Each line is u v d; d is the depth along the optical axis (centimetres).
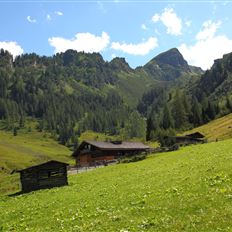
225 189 2703
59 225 2761
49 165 6625
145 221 2278
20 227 3053
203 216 2155
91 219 2722
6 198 5909
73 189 5541
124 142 14125
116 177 6050
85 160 13525
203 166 4544
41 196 5366
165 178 4328
